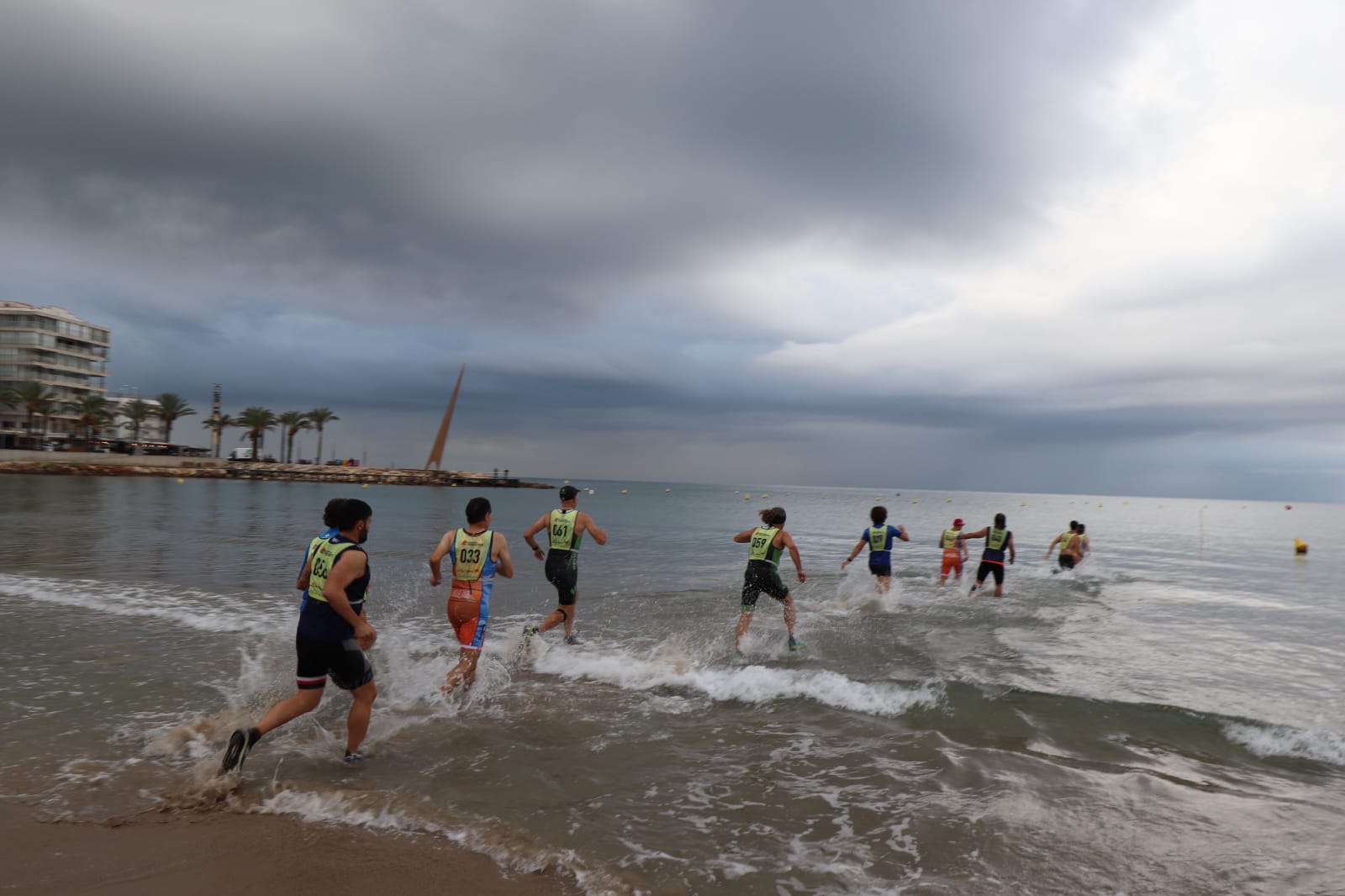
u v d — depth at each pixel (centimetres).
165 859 322
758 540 805
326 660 441
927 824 371
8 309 8738
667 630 887
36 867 310
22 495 3844
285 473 9762
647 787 414
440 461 13025
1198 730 520
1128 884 316
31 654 687
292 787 404
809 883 313
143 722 508
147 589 1061
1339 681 667
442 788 410
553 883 310
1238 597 1248
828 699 579
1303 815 385
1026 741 498
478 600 607
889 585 1151
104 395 9938
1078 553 1591
